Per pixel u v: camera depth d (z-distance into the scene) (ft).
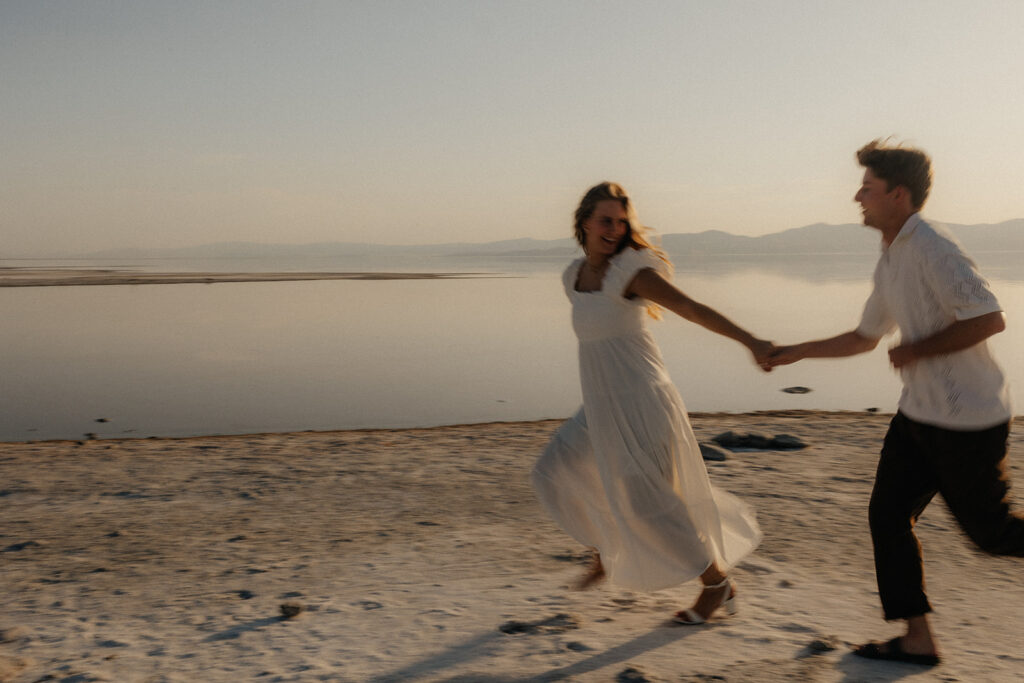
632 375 10.93
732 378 52.90
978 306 8.86
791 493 18.53
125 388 49.78
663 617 11.64
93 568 13.89
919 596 10.00
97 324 98.07
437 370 57.93
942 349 9.02
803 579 13.14
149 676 9.88
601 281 11.07
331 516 16.99
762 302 122.01
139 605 12.26
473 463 22.34
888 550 10.11
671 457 10.97
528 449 24.50
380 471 21.39
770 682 9.39
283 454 24.06
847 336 10.59
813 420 30.09
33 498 18.67
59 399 45.83
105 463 22.77
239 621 11.61
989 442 9.27
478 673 9.82
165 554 14.61
